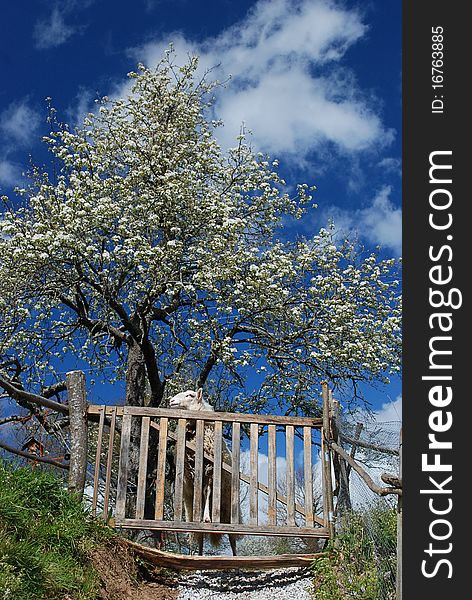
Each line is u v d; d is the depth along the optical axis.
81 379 7.77
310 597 6.79
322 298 14.50
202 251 13.01
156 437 13.05
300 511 8.93
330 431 7.86
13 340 13.08
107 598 6.09
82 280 13.36
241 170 15.20
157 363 15.00
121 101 15.42
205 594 6.91
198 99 15.85
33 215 13.23
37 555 5.64
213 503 7.56
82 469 7.52
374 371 13.84
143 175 13.85
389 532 6.77
